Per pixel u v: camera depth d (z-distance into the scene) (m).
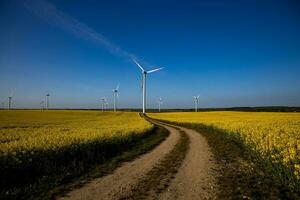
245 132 24.73
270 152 14.99
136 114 118.94
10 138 25.03
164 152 22.03
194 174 14.24
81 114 112.88
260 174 14.02
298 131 23.44
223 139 30.98
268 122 38.84
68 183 12.52
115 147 23.19
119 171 15.01
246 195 10.60
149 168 15.80
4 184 11.80
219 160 18.28
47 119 74.69
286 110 136.38
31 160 14.02
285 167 12.05
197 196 10.66
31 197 10.51
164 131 44.22
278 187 11.61
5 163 12.85
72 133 27.22
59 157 16.53
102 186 12.05
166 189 11.60
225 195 10.69
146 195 10.81
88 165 16.36
